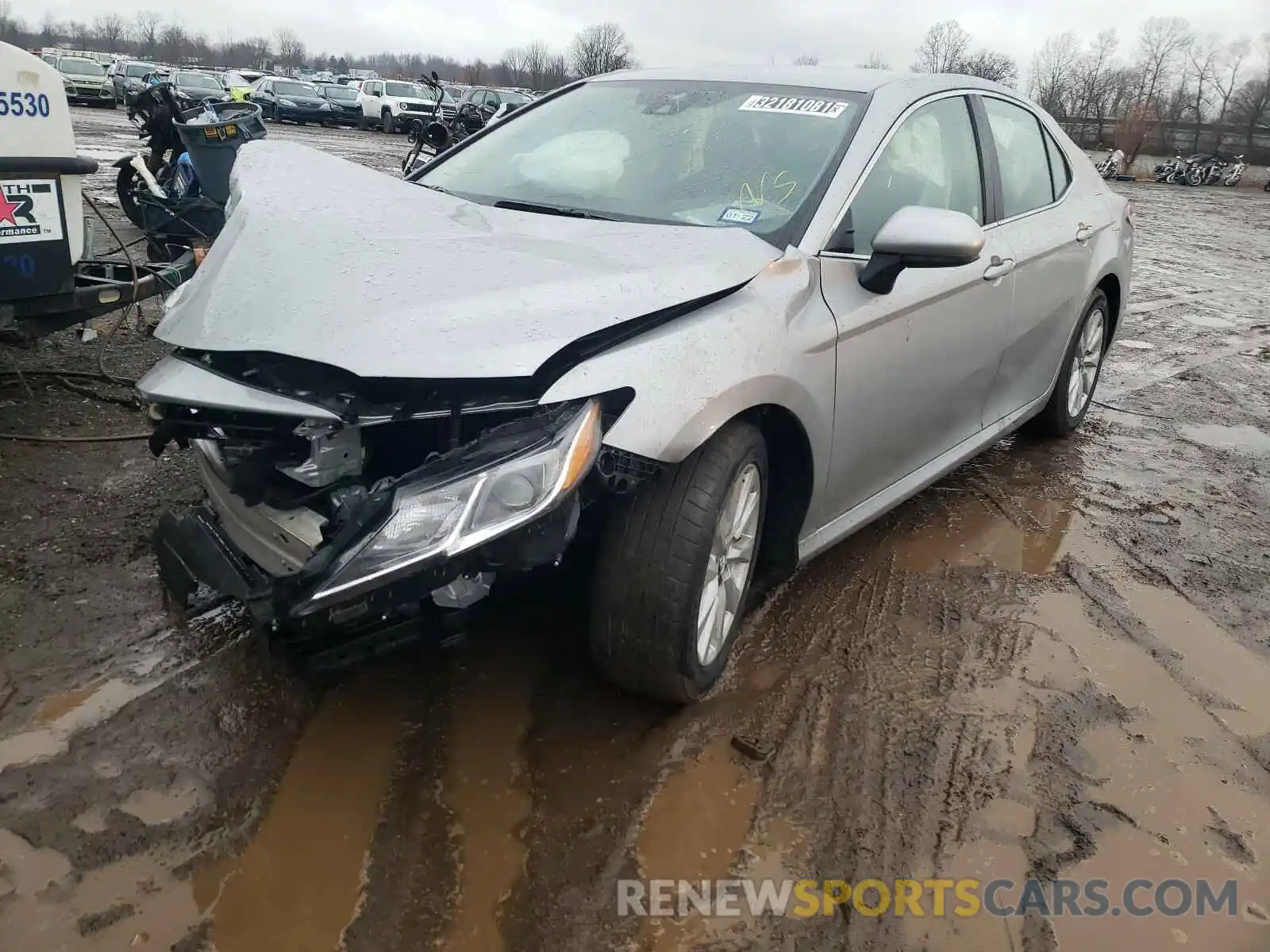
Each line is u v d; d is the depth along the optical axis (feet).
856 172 10.16
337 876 7.06
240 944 6.48
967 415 12.64
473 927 6.72
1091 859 7.70
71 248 14.70
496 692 9.09
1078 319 15.29
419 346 7.23
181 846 7.22
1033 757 8.80
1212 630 11.16
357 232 8.54
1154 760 8.86
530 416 7.45
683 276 8.28
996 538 13.20
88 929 6.51
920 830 7.87
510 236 9.01
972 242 8.89
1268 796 8.51
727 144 10.80
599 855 7.38
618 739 8.60
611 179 10.80
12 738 8.17
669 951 6.65
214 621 9.95
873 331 9.84
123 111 110.52
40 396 15.66
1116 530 13.69
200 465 8.83
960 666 10.11
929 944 6.88
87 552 11.05
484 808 7.75
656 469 7.77
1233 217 73.92
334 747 8.30
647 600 8.06
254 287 7.97
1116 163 129.49
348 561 6.99
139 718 8.48
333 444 7.50
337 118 113.29
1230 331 28.37
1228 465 16.63
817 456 9.47
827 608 11.06
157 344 18.95
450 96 114.32
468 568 7.10
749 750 8.52
